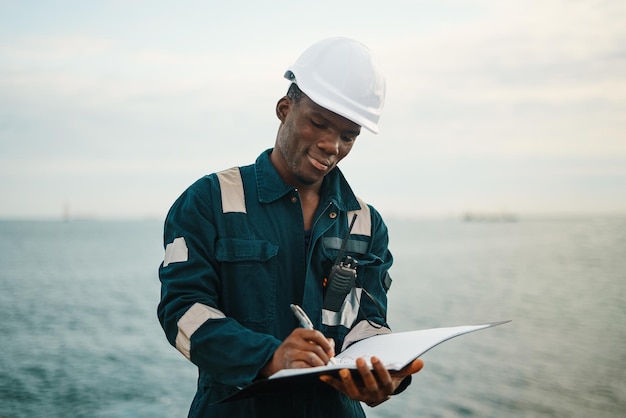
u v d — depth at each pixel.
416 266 41.50
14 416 11.27
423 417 11.19
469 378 13.95
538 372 14.38
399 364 1.65
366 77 1.89
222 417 1.89
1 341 18.23
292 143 1.91
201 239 1.92
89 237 120.19
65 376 14.02
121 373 14.42
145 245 87.94
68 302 27.22
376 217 2.17
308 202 2.04
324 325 1.97
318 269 2.00
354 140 1.94
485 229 123.69
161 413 11.62
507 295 27.64
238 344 1.73
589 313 22.78
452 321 21.72
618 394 12.52
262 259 1.93
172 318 1.83
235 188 1.99
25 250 74.12
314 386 1.92
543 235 86.44
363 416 2.08
